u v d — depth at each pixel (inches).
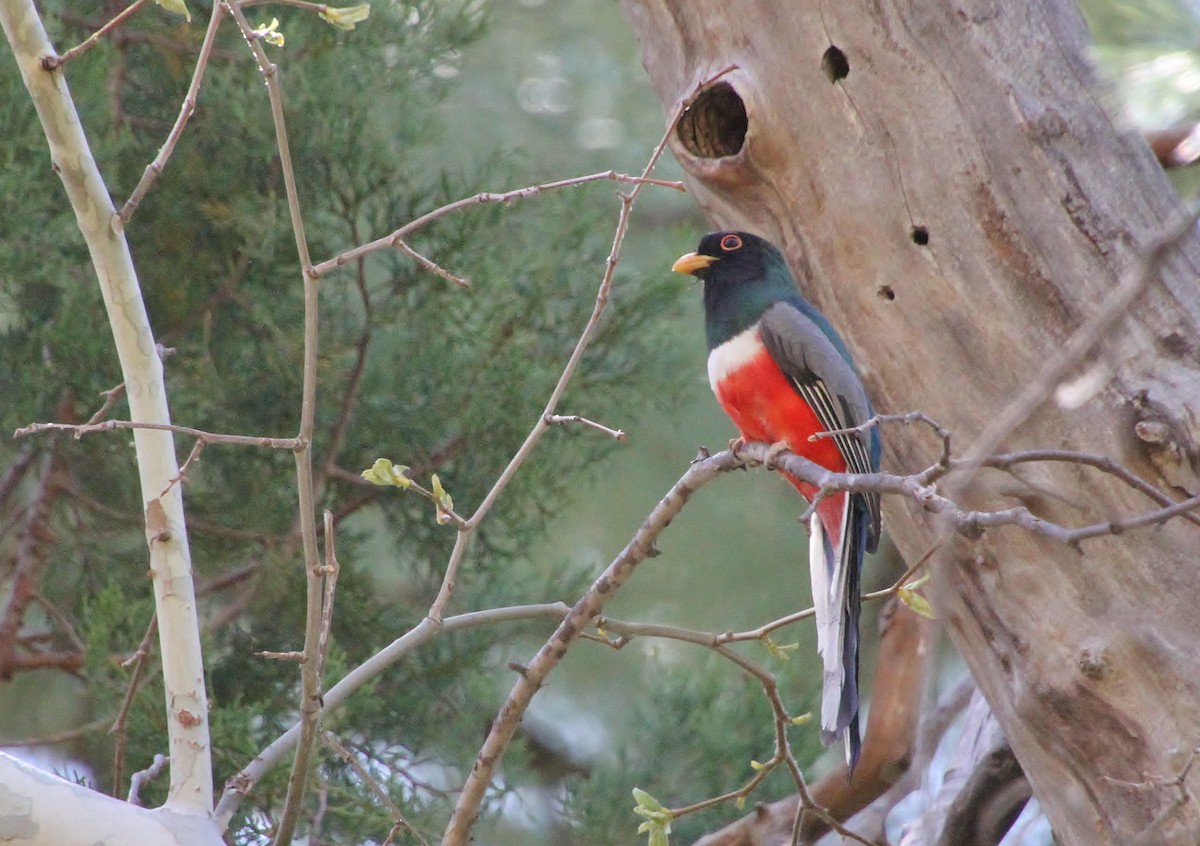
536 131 677.3
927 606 293.9
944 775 400.2
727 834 409.1
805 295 346.0
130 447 477.4
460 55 579.5
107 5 499.8
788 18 342.6
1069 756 301.0
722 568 643.5
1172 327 308.8
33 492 526.3
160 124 494.3
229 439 274.4
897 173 331.0
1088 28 321.1
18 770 252.7
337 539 490.6
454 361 490.9
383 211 505.4
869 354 332.2
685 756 488.7
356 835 446.9
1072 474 300.4
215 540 486.3
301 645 483.2
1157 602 293.4
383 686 484.1
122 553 496.4
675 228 559.2
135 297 285.7
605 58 700.0
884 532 644.7
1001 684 309.1
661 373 514.9
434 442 495.5
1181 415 296.5
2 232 457.7
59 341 460.1
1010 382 317.1
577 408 498.3
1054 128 325.1
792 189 341.7
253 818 437.7
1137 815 290.4
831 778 401.7
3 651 474.3
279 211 487.8
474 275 490.9
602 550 647.1
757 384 344.5
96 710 474.0
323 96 484.7
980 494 306.0
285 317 489.1
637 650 631.2
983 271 322.3
